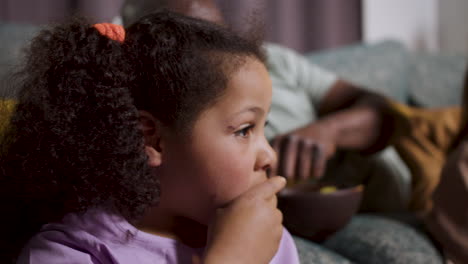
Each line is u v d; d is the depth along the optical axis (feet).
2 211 1.84
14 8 5.31
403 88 5.82
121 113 1.56
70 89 1.58
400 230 3.08
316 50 7.02
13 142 1.72
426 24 7.92
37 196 1.76
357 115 3.46
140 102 1.59
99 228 1.70
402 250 2.84
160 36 1.61
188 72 1.56
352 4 7.27
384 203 3.97
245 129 1.64
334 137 3.35
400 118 3.58
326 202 2.45
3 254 1.90
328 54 5.66
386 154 4.14
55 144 1.60
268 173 2.74
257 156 1.66
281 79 4.19
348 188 2.68
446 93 6.07
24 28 4.26
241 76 1.59
